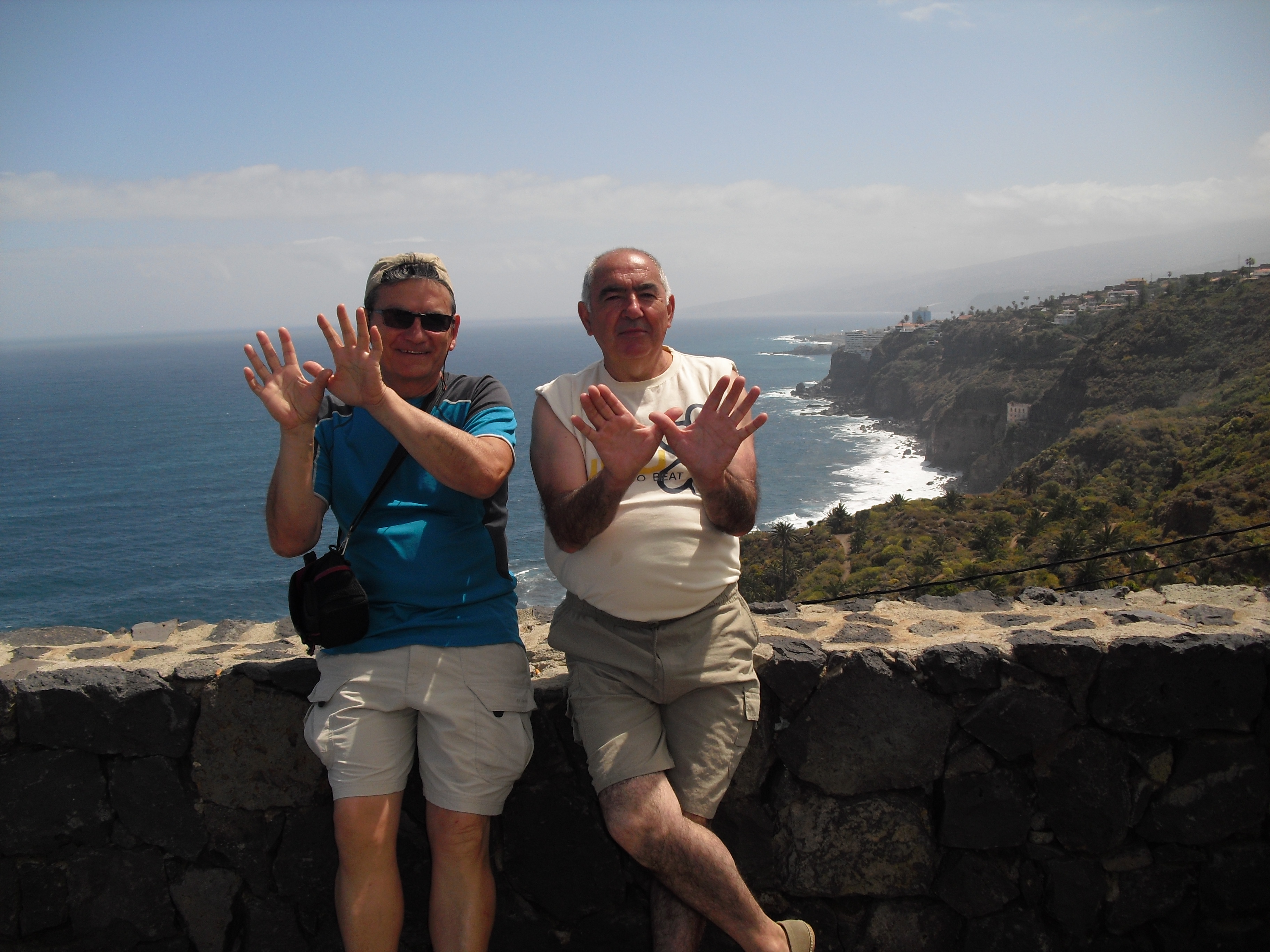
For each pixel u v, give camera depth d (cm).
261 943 256
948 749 245
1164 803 241
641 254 238
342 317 202
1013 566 5281
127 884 257
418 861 254
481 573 230
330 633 209
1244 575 3341
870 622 290
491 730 213
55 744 252
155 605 7281
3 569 8294
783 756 248
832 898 251
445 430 211
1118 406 11275
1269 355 9881
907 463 14525
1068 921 244
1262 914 242
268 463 13488
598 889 252
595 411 202
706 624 220
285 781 252
